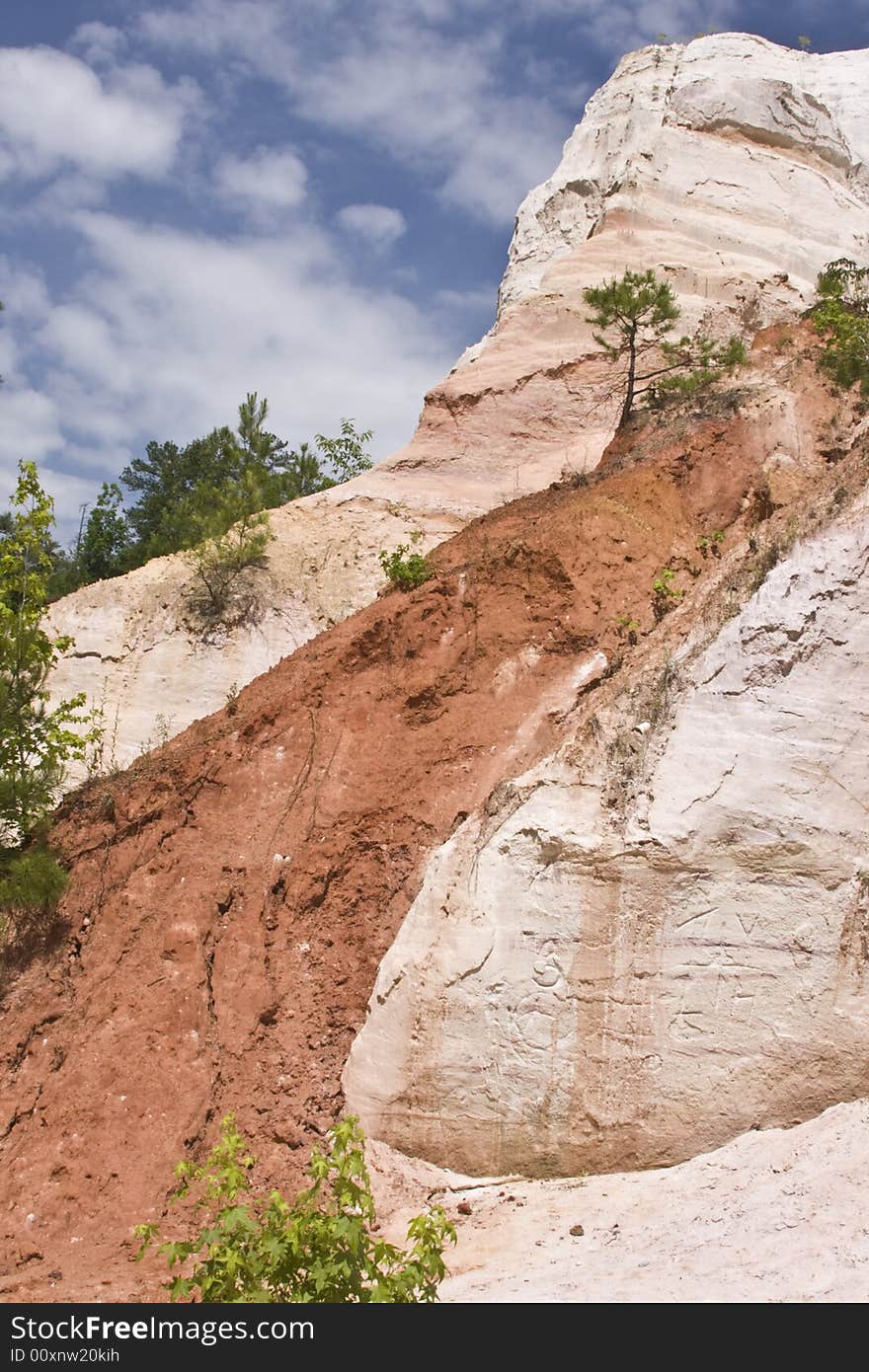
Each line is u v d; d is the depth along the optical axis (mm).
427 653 16172
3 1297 10836
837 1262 9766
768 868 12461
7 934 14773
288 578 23109
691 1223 10828
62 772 16531
